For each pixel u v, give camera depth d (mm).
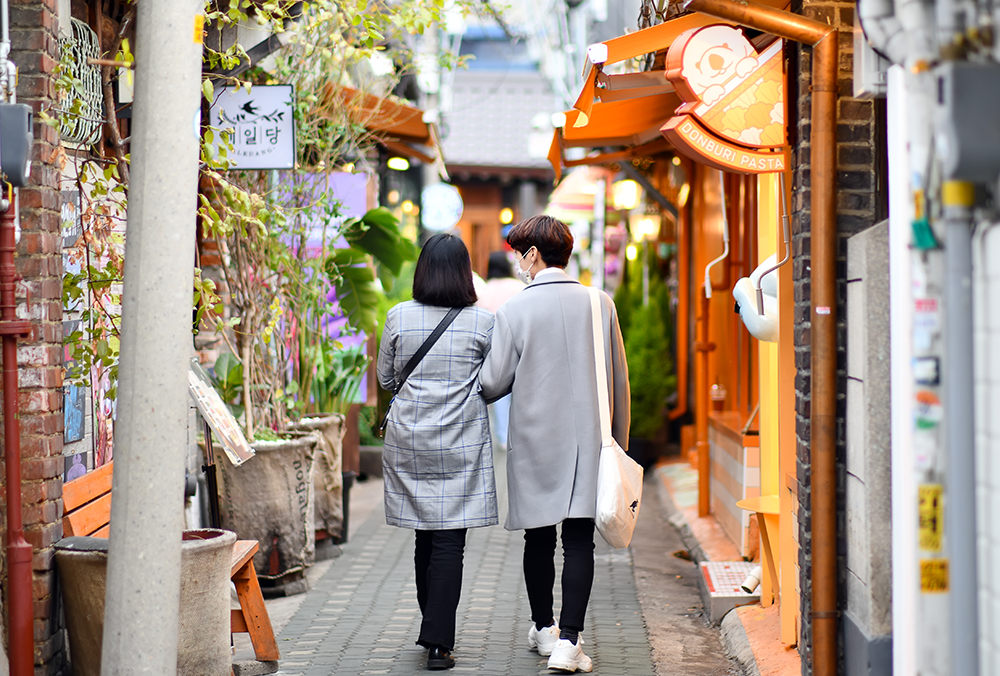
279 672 4547
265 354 6641
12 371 3666
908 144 2924
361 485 10000
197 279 5113
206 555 4043
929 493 2883
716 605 5352
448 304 4742
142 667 3277
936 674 2883
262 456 5875
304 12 5883
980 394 2670
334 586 6188
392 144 9375
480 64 22875
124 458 3287
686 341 10852
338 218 7766
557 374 4617
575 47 14820
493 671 4535
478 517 4629
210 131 5156
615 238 13961
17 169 3379
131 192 3307
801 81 3979
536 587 4754
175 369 3305
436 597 4543
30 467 3910
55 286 4047
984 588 2664
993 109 2486
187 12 3303
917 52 2812
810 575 3992
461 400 4691
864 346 3488
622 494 4473
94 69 4918
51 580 3979
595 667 4621
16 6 3906
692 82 4059
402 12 6242
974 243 2666
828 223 3781
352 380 7898
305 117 6746
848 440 3785
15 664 3668
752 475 6266
